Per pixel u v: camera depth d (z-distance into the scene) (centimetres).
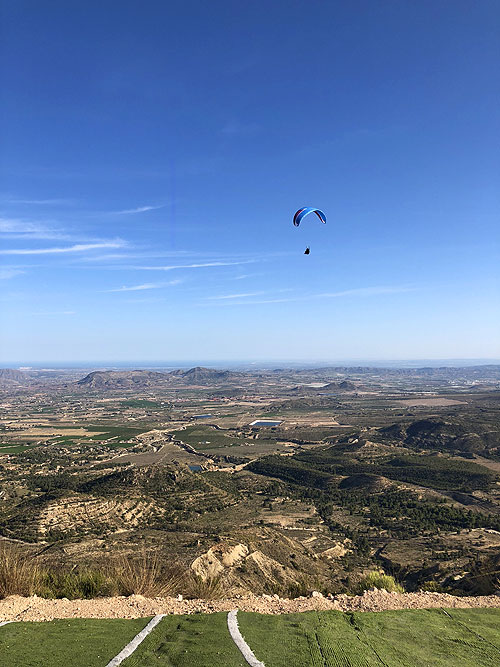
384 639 873
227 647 803
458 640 879
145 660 754
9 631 910
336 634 880
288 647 811
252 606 1148
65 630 912
